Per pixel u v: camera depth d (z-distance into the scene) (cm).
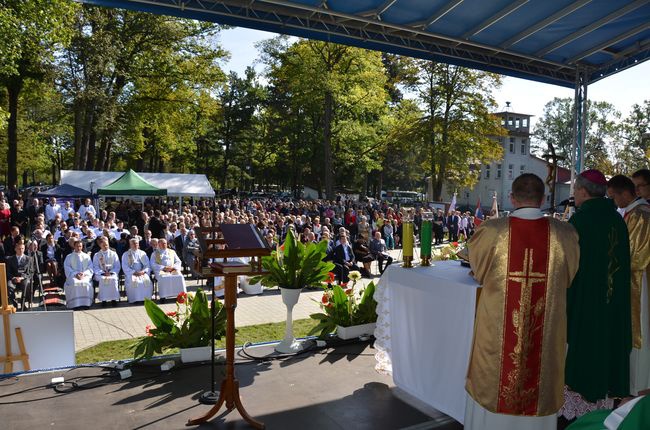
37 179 7019
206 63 2745
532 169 4547
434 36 667
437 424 350
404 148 3197
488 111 3073
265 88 5144
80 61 2183
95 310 919
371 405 380
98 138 2642
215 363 467
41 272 988
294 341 518
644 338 350
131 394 396
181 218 1398
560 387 267
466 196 4681
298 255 524
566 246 266
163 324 473
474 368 277
